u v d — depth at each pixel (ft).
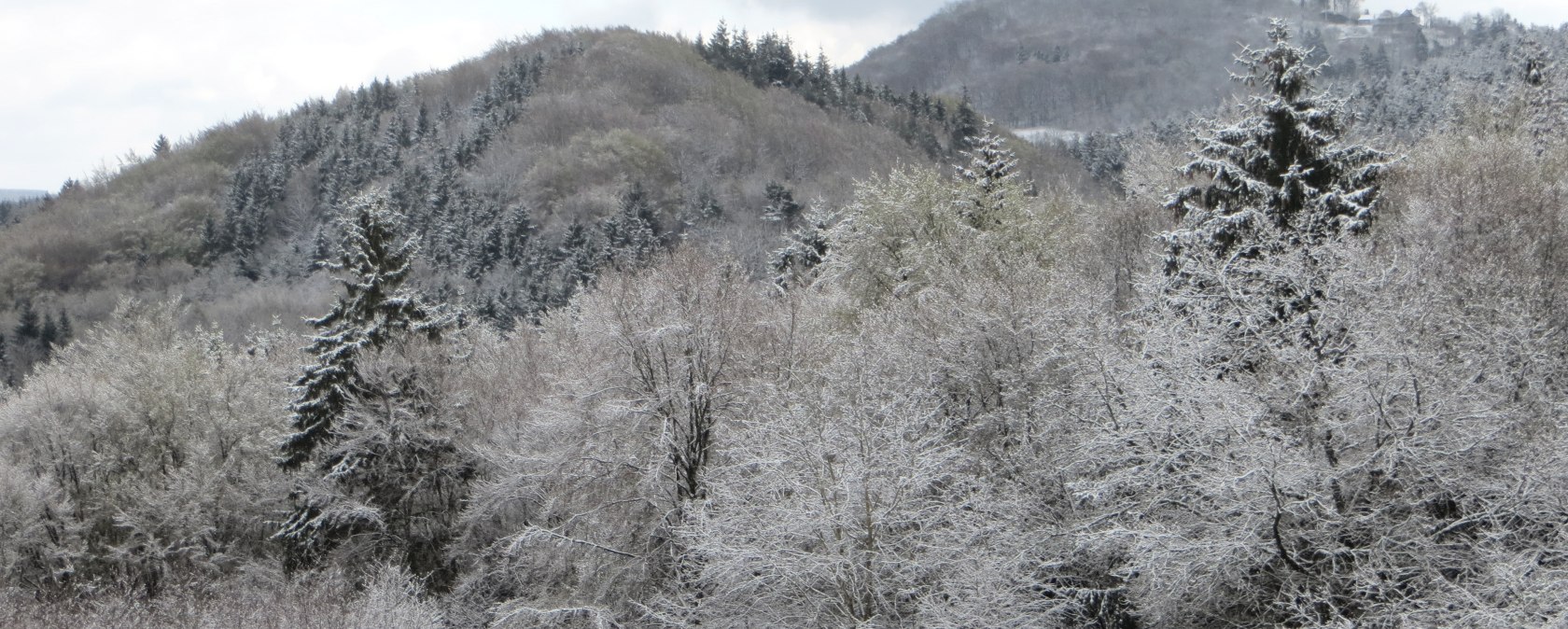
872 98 453.17
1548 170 64.95
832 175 362.53
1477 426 37.70
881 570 46.26
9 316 271.49
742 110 417.69
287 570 84.94
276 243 321.11
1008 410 52.90
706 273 67.46
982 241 77.71
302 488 81.35
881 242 89.97
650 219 277.03
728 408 64.90
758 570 48.06
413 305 88.79
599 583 64.90
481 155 371.15
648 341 63.72
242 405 101.91
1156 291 51.44
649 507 65.98
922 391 50.47
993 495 49.03
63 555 94.07
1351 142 66.64
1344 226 49.49
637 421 63.46
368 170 350.23
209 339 143.13
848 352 56.95
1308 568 39.58
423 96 460.55
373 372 80.18
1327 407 39.24
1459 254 50.19
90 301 285.02
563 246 267.39
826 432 46.24
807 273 113.39
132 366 107.45
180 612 74.90
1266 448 38.32
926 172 93.25
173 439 103.40
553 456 65.82
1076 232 88.69
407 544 79.71
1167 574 39.24
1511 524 37.11
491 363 97.66
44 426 104.27
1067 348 51.90
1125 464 45.93
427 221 297.53
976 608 42.29
